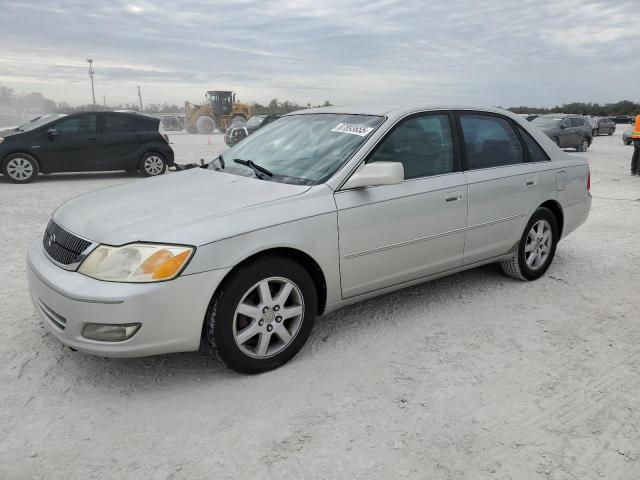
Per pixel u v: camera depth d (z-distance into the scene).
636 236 6.63
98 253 2.77
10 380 2.99
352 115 3.96
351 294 3.50
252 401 2.84
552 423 2.69
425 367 3.23
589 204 5.17
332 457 2.41
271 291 3.14
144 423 2.64
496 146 4.35
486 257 4.31
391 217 3.53
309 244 3.14
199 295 2.79
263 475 2.29
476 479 2.29
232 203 3.09
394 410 2.78
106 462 2.36
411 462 2.39
